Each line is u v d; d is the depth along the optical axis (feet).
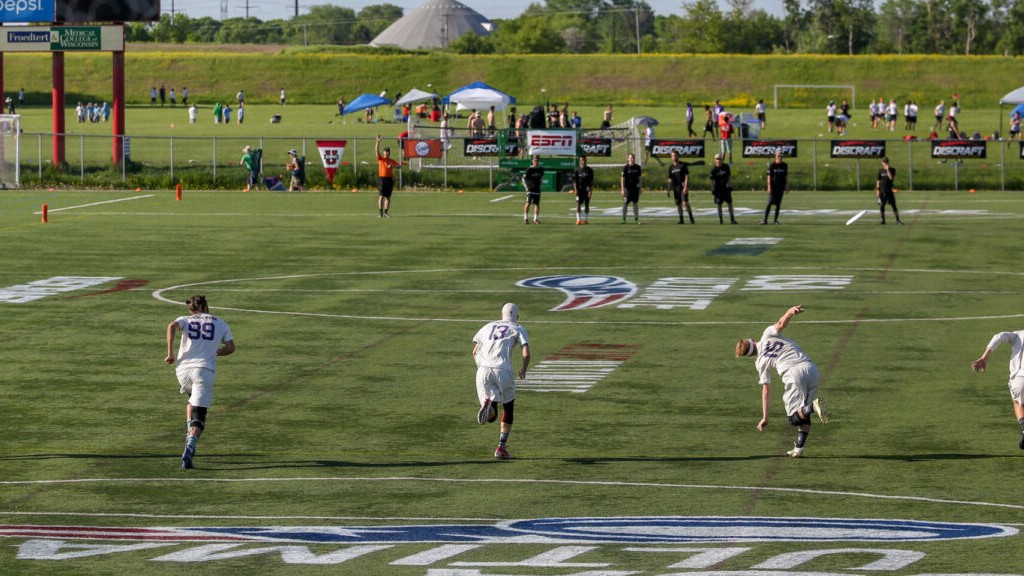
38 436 121.70
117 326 182.39
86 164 468.75
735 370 151.53
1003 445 116.06
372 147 531.50
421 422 127.44
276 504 98.68
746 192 423.64
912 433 121.08
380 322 185.88
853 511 95.20
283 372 152.05
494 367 111.14
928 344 167.12
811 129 645.92
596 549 86.22
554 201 384.88
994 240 281.33
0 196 402.93
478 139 428.15
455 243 279.08
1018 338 110.83
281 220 328.29
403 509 97.14
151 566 83.56
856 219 325.01
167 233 298.97
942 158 433.89
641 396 138.51
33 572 82.43
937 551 84.74
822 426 124.57
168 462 112.16
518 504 98.17
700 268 240.32
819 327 179.73
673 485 103.50
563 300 204.74
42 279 228.02
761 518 93.61
